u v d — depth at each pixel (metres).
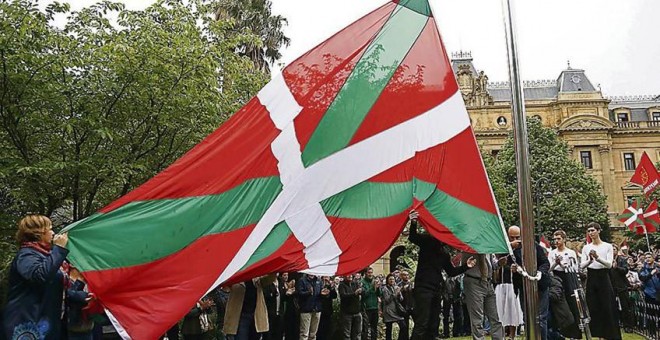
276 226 6.19
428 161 6.71
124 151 11.52
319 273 6.08
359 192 6.49
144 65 11.00
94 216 5.80
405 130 6.79
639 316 12.80
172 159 12.20
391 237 6.37
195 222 5.95
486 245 6.38
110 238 5.73
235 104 13.12
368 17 7.23
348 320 12.17
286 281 11.67
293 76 6.77
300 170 6.41
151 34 11.33
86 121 10.52
